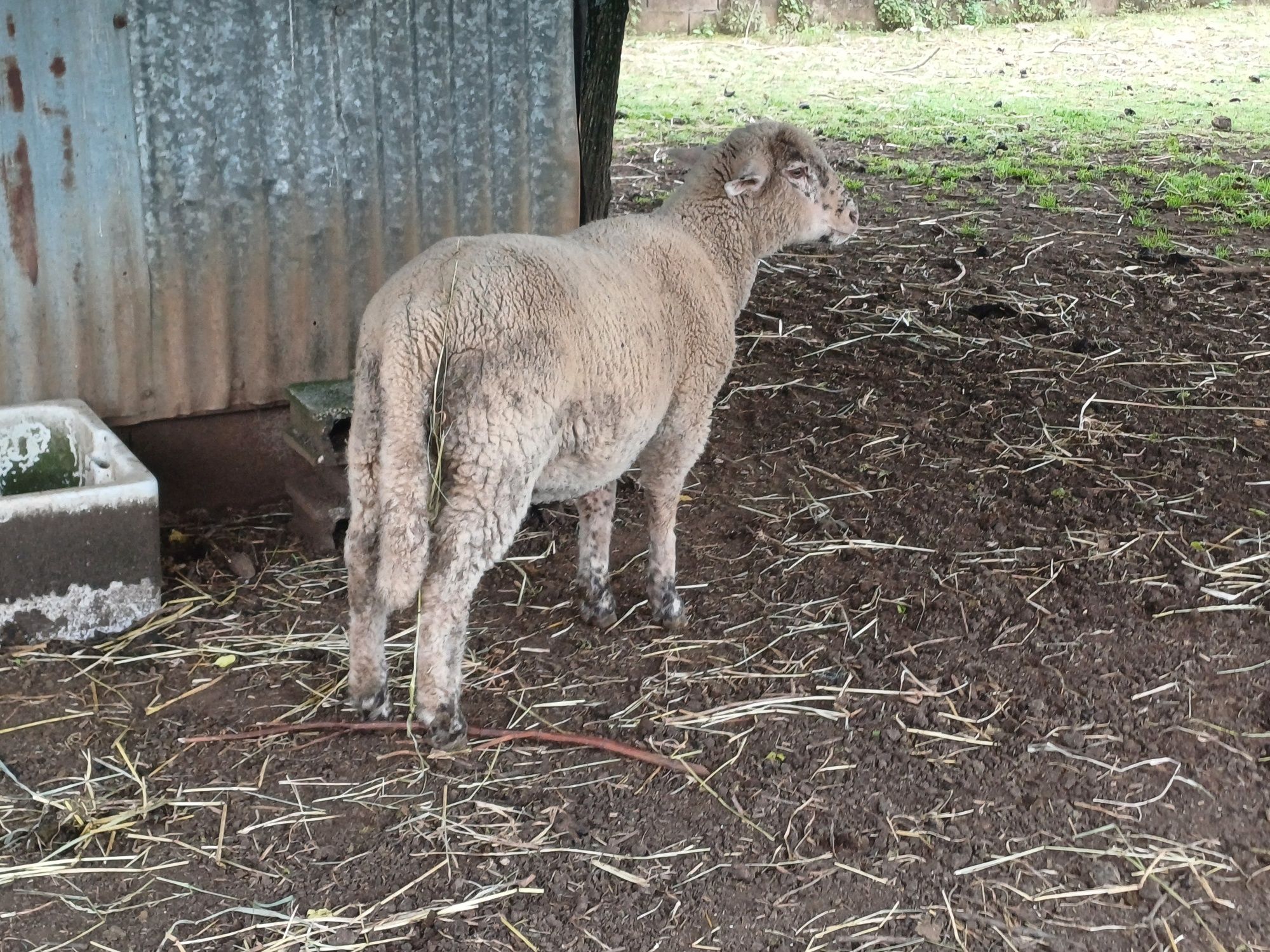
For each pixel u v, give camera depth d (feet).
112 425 19.01
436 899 11.98
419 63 19.29
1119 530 19.25
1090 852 12.88
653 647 16.44
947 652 16.38
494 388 12.56
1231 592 17.60
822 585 17.98
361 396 12.96
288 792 13.42
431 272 12.78
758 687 15.58
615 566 18.47
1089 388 24.04
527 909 11.88
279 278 19.31
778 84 56.24
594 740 14.33
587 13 20.74
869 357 25.52
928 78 58.70
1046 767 14.19
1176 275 29.84
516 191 20.62
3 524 15.29
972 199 36.52
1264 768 14.24
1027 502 20.17
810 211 16.87
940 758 14.33
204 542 18.72
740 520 19.81
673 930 11.73
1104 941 11.81
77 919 11.59
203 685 15.30
